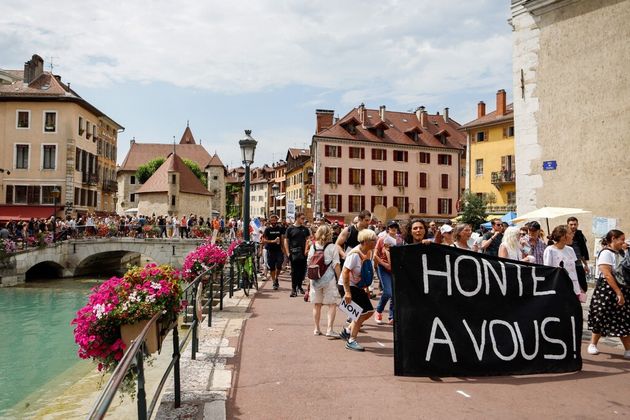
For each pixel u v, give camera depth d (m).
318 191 57.03
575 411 4.54
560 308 5.90
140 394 3.39
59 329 20.20
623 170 11.05
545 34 12.67
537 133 12.84
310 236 12.80
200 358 6.55
